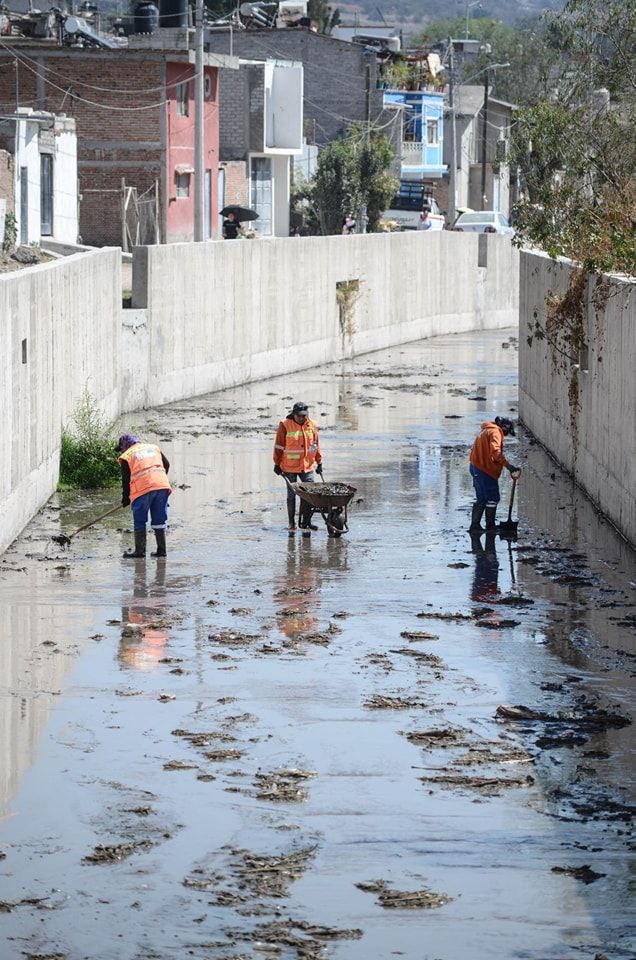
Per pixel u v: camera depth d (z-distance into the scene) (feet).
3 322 110.73
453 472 159.33
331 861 58.03
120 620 95.25
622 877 56.49
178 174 320.09
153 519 114.83
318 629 93.86
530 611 99.50
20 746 71.15
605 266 133.69
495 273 371.15
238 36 445.37
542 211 165.58
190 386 216.74
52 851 59.00
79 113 311.88
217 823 61.98
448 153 498.69
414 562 114.83
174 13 362.94
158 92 307.99
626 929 52.21
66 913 53.52
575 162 160.25
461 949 50.70
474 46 557.33
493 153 521.24
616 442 129.08
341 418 201.77
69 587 104.22
